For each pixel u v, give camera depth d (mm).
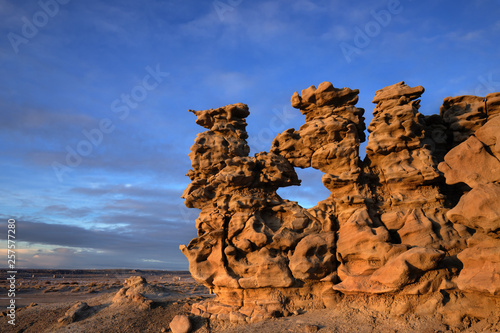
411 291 13391
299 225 18094
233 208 19016
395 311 13484
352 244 15906
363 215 16438
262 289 17359
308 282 16984
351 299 15195
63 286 59469
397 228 16281
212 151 20969
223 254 18359
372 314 13938
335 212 17984
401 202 16781
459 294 12883
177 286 54750
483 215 11758
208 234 18609
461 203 12609
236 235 18672
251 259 18062
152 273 187500
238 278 17562
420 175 16500
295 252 17156
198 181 20453
